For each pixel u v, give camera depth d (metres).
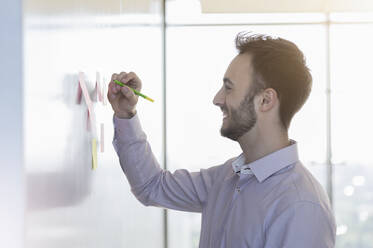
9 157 0.72
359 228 4.71
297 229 1.32
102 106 1.46
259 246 1.39
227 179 1.60
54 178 0.91
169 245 4.84
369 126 4.64
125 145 1.67
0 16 0.71
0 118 0.71
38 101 0.79
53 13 0.89
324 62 4.71
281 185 1.40
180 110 4.89
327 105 4.68
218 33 4.87
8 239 0.72
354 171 4.66
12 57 0.71
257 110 1.46
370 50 4.66
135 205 2.42
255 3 4.80
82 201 1.18
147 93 3.03
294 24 4.77
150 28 3.25
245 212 1.44
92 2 1.27
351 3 4.69
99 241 1.44
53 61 0.89
